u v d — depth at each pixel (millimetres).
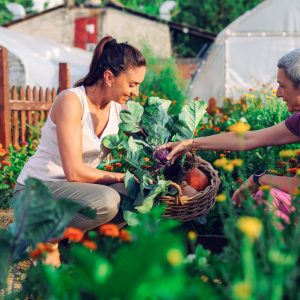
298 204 3174
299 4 19953
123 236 2898
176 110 16469
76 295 2191
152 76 18781
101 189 4070
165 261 2127
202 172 4227
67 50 21125
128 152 4172
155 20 29672
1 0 39312
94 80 4266
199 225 4758
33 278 2957
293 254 2480
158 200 3949
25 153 9086
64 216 2877
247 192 3289
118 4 29672
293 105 4039
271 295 2189
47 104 10883
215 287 2832
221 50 20344
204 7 41625
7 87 9578
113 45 4211
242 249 2514
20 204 2834
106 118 4402
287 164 5945
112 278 1877
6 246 2809
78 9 29562
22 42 19719
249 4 41656
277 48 20000
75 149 4105
